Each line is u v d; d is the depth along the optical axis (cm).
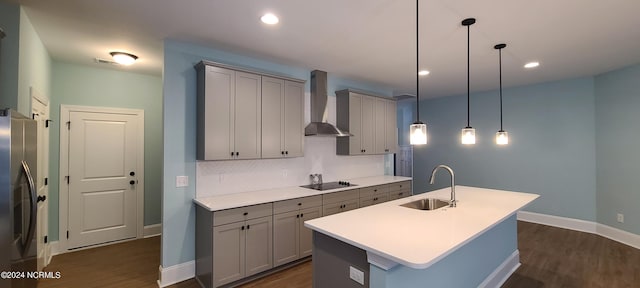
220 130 295
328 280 199
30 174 196
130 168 413
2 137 162
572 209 454
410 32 265
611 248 374
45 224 329
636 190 375
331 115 437
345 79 454
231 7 217
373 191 420
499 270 288
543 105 480
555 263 332
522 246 384
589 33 266
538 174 487
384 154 532
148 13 227
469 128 262
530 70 398
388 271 158
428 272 195
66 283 284
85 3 209
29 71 242
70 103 370
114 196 401
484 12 224
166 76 286
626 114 385
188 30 261
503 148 527
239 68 309
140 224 419
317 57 340
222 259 268
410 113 709
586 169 439
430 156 646
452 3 210
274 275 304
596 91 428
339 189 370
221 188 325
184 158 298
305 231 333
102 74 392
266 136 331
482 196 299
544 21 240
